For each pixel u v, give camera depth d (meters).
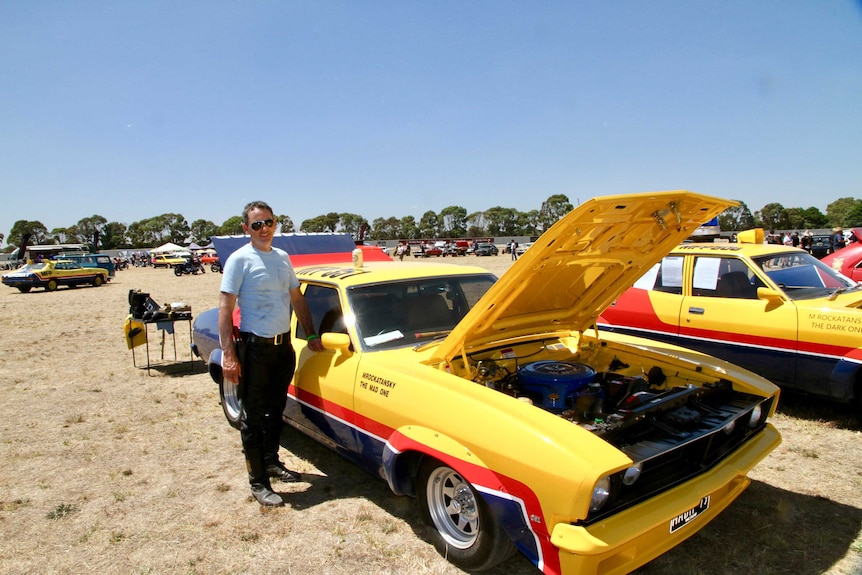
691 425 2.83
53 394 6.59
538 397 3.32
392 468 3.04
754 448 3.06
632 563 2.36
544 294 3.61
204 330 5.49
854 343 4.62
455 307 4.11
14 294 23.66
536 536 2.37
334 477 4.13
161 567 3.03
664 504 2.46
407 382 3.03
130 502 3.80
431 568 2.93
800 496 3.64
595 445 2.33
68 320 13.79
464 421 2.67
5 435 5.16
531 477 2.35
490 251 54.12
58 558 3.15
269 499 3.68
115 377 7.42
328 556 3.08
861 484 3.79
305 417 3.97
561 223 2.61
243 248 3.63
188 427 5.32
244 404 3.69
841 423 4.92
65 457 4.61
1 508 3.75
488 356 3.73
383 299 3.84
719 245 6.10
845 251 9.91
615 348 4.14
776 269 5.54
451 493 2.98
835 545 3.08
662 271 6.16
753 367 5.31
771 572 2.85
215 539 3.30
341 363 3.54
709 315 5.58
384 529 3.32
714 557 2.99
